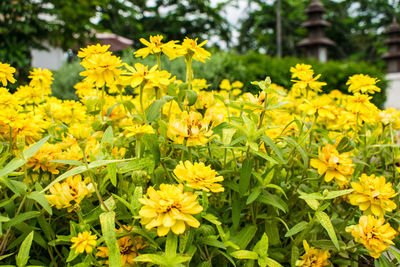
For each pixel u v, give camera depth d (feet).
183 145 4.67
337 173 4.68
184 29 86.33
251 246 4.98
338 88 29.89
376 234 4.19
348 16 116.67
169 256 3.54
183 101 5.57
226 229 4.81
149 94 5.58
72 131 3.96
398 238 5.29
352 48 117.39
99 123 5.31
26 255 3.80
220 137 5.29
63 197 4.05
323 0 113.09
